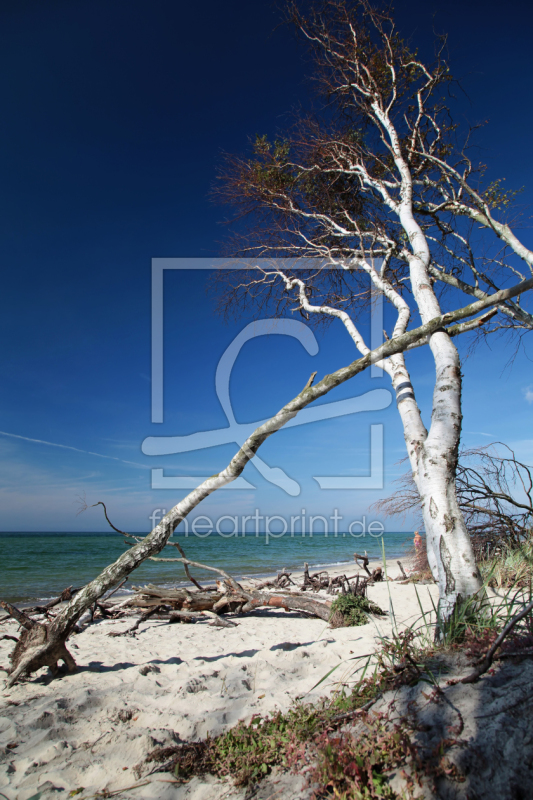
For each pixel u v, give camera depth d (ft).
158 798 7.86
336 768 7.20
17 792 8.30
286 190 33.86
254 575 59.52
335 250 30.86
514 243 26.43
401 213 24.84
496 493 29.96
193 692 13.04
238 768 8.41
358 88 29.68
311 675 13.74
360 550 118.32
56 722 11.23
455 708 7.59
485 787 6.08
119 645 20.22
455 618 11.17
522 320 26.96
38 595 44.32
